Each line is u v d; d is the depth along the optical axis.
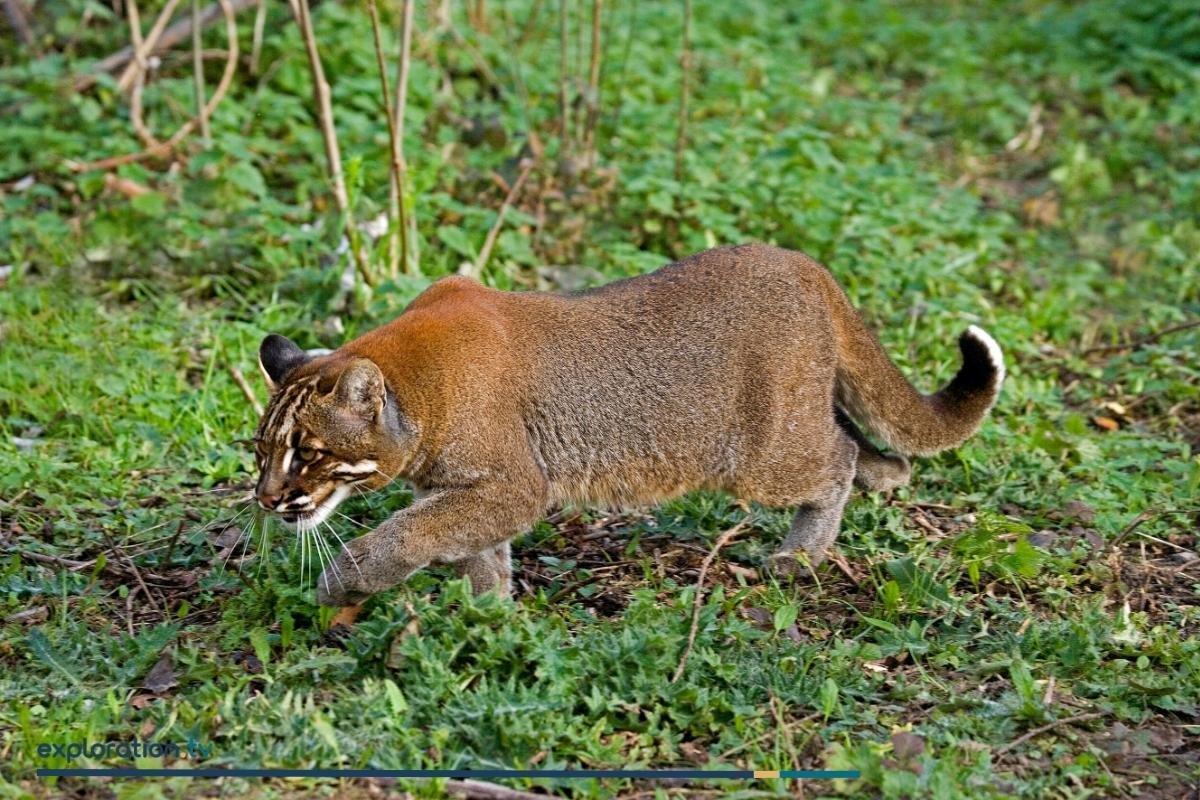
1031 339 14.55
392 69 17.22
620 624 9.46
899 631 9.51
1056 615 9.91
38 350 13.17
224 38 18.12
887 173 16.50
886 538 10.89
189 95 16.92
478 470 9.52
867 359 10.77
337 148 14.43
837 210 15.44
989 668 9.23
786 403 10.27
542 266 14.65
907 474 11.36
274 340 9.63
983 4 24.39
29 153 15.97
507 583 10.09
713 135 16.86
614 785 8.04
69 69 16.88
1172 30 21.67
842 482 10.59
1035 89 20.70
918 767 8.10
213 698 8.60
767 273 10.34
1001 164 19.02
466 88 17.78
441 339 9.48
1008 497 11.62
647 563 10.30
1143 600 10.24
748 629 9.30
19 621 9.55
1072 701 9.00
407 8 13.52
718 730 8.55
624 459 10.05
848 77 21.30
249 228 14.76
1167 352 14.07
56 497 10.97
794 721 8.66
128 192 15.23
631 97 17.91
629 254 14.55
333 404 9.01
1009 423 12.73
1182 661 9.40
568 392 9.84
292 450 9.06
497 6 20.45
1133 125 19.42
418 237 14.43
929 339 14.02
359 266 13.49
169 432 12.21
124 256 14.48
